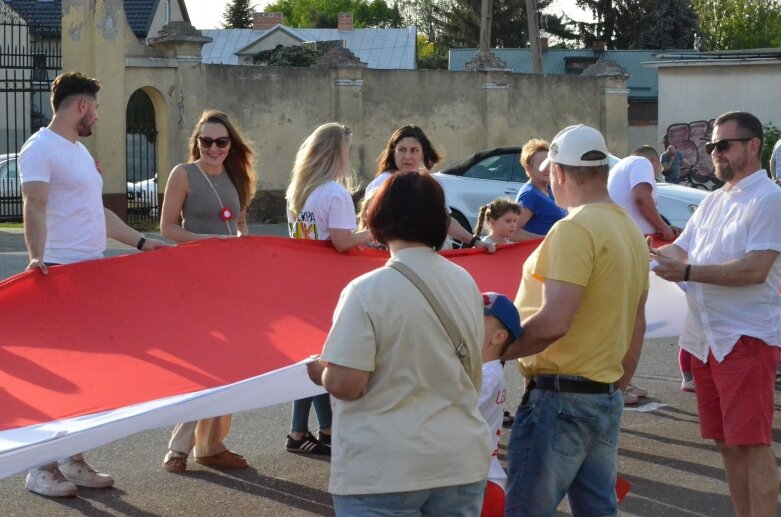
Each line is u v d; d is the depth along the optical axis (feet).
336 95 78.95
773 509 16.12
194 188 20.08
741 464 16.58
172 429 23.99
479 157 53.21
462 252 21.01
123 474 20.56
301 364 14.84
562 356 12.90
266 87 76.23
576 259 12.48
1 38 106.52
